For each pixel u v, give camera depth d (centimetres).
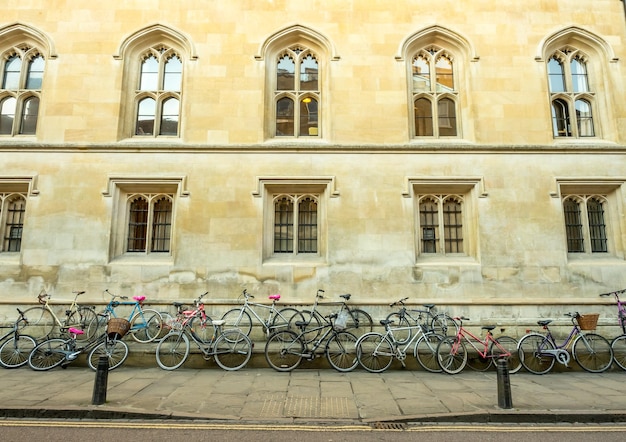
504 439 500
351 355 830
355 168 1037
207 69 1082
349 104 1070
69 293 973
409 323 950
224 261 996
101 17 1101
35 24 1091
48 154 1025
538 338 847
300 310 965
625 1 1114
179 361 828
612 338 955
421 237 1044
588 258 1025
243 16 1112
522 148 1040
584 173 1039
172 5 1115
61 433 505
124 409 570
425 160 1041
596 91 1115
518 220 1018
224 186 1026
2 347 827
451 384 724
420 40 1121
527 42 1106
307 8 1119
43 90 1062
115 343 815
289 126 1110
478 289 991
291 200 1057
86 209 1007
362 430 522
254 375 779
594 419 565
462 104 1103
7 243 1022
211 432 510
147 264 993
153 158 1033
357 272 995
